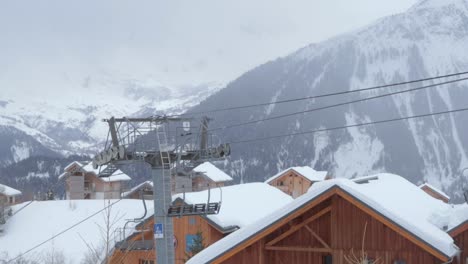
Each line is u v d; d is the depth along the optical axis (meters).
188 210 24.78
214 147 25.36
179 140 25.23
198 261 26.14
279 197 48.19
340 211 25.67
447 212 29.62
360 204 24.70
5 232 81.50
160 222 24.61
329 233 26.19
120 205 89.56
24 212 87.25
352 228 25.48
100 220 82.06
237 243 25.91
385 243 25.03
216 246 26.31
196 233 38.41
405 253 24.80
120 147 24.22
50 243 75.25
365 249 25.19
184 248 39.88
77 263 61.22
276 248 26.28
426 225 27.17
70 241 74.88
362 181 39.00
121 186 113.81
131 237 31.84
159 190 24.61
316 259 26.30
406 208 31.58
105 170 25.95
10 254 71.44
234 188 45.78
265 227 25.67
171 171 25.34
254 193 46.25
